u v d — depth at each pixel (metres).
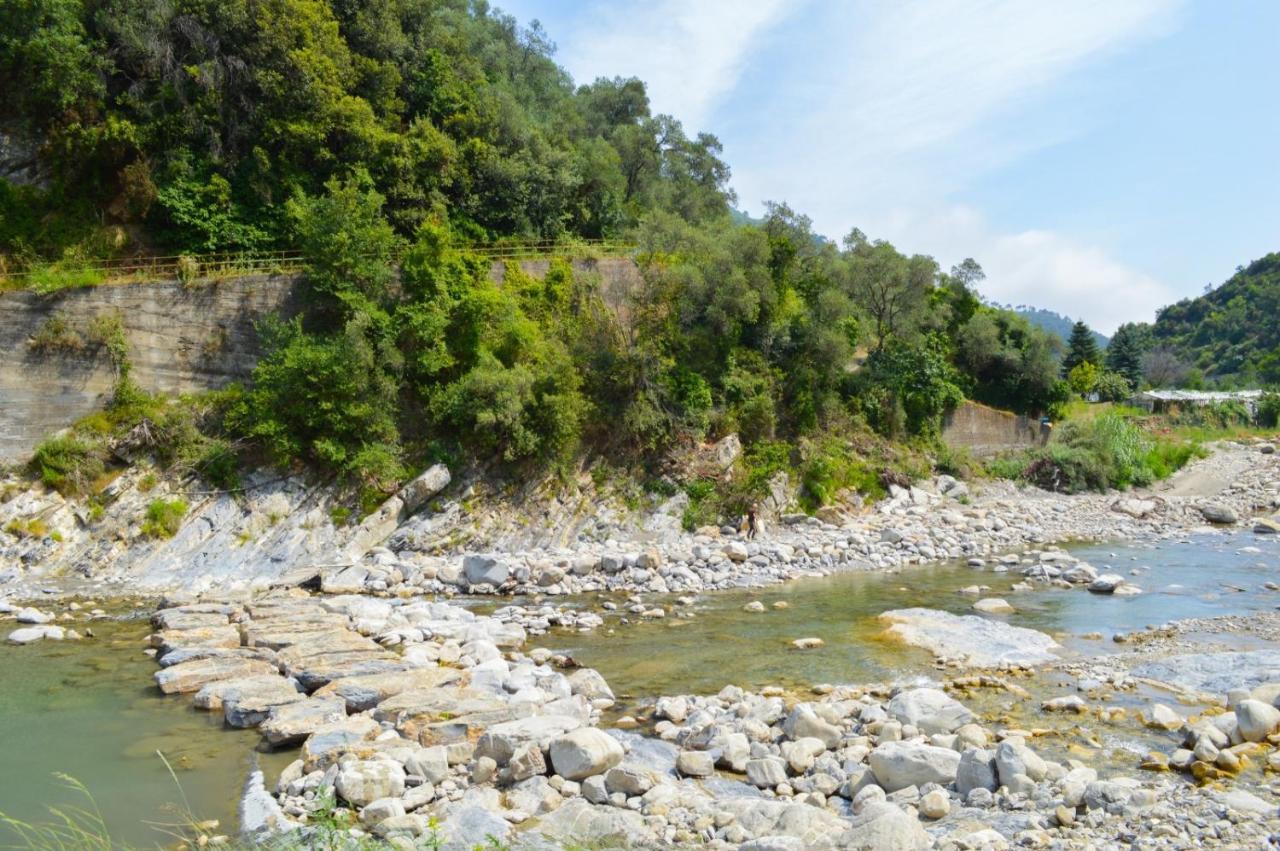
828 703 11.67
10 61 30.20
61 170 30.77
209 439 27.03
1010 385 48.78
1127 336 88.31
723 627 17.80
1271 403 66.19
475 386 28.39
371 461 27.02
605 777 9.25
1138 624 16.86
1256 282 129.50
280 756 10.59
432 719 11.16
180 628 16.81
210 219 31.61
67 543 24.31
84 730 11.55
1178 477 44.78
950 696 12.28
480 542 26.97
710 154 65.44
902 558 26.41
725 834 7.93
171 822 8.64
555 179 41.69
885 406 39.25
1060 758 9.65
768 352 36.56
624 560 23.56
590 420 31.27
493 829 7.98
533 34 64.94
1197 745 9.31
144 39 31.53
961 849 7.09
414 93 39.44
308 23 34.53
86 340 27.30
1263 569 23.50
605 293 35.56
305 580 22.20
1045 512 35.75
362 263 29.75
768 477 31.88
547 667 14.14
